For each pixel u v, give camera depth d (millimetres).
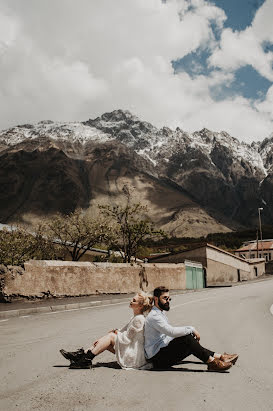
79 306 18172
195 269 39625
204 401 4195
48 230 32031
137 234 33000
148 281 29750
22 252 26500
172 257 45750
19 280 18625
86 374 5348
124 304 19594
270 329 10062
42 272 19875
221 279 47312
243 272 56219
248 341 8172
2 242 25203
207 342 8008
